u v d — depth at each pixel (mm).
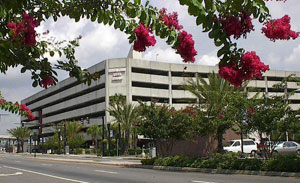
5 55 3822
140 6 4328
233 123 19250
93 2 4891
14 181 15328
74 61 5527
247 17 3285
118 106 47000
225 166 17641
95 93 62938
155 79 61750
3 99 9555
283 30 3520
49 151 76375
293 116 16656
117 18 4820
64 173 19406
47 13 5082
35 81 4961
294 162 14836
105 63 60156
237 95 18328
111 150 48219
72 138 64312
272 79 71188
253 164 16344
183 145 24922
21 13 4285
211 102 21172
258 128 16938
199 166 19016
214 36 3328
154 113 22891
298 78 18234
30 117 9844
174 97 63469
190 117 21078
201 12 3006
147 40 4188
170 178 15062
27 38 3953
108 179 15383
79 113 68312
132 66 59750
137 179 14992
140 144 62125
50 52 5480
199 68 65438
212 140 22047
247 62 3373
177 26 4266
